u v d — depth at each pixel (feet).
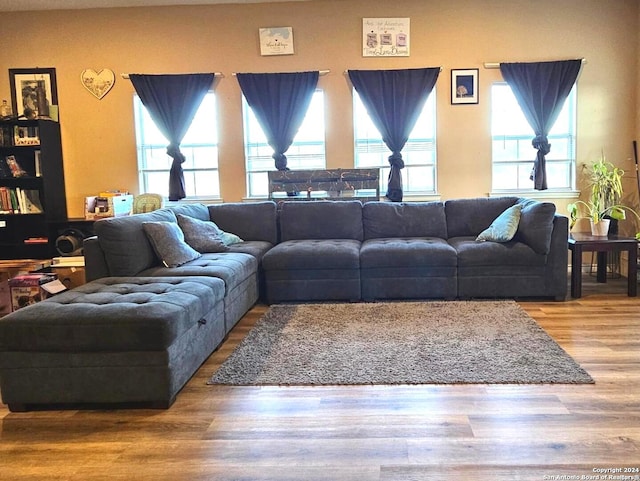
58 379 8.40
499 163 19.26
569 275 17.92
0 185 19.13
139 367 8.30
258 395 8.74
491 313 12.96
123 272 11.89
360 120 19.39
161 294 9.50
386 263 14.38
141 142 19.93
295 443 7.16
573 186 18.98
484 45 18.57
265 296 14.85
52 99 19.61
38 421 8.14
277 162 19.11
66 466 6.81
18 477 6.59
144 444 7.29
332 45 18.86
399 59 18.83
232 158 19.62
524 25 18.42
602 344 10.67
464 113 18.94
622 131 18.61
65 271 14.60
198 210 16.31
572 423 7.44
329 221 16.58
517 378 8.99
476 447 6.89
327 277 14.55
